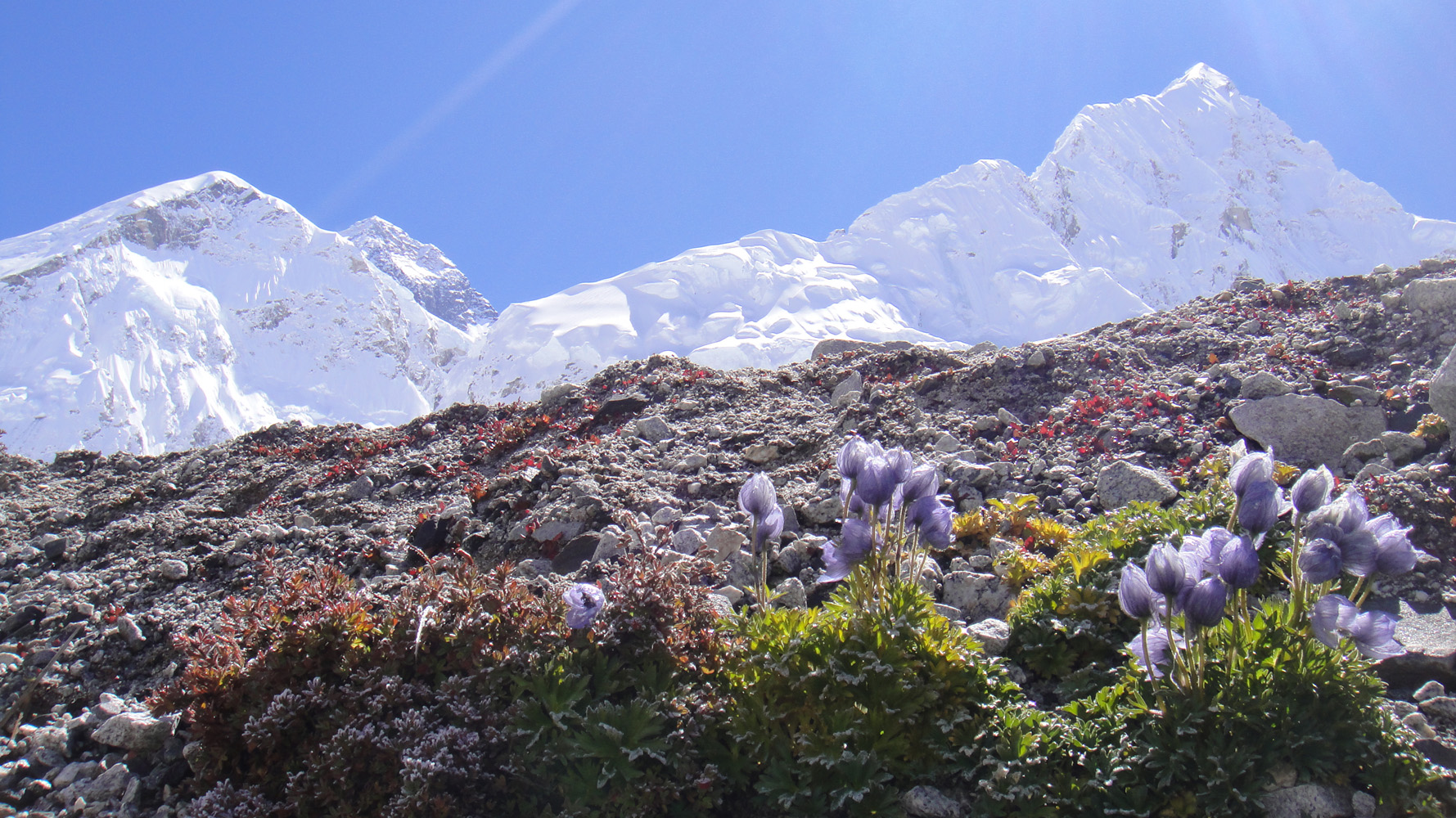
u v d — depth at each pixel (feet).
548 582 19.53
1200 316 34.99
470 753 12.50
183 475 38.19
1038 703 14.52
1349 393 24.56
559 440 33.88
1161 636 12.30
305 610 14.48
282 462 37.78
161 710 14.33
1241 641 12.26
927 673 13.44
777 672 13.14
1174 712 11.73
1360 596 12.32
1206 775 11.37
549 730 13.02
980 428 28.53
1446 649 14.01
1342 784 11.33
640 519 23.22
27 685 19.57
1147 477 21.58
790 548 20.72
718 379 37.58
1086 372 30.99
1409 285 28.43
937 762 12.84
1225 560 11.57
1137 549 16.33
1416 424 22.71
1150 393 27.61
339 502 30.91
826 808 12.37
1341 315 30.27
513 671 13.48
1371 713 11.64
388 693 13.20
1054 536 19.51
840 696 13.11
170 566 24.75
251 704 13.89
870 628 13.37
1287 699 11.59
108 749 16.85
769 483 14.61
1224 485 18.06
